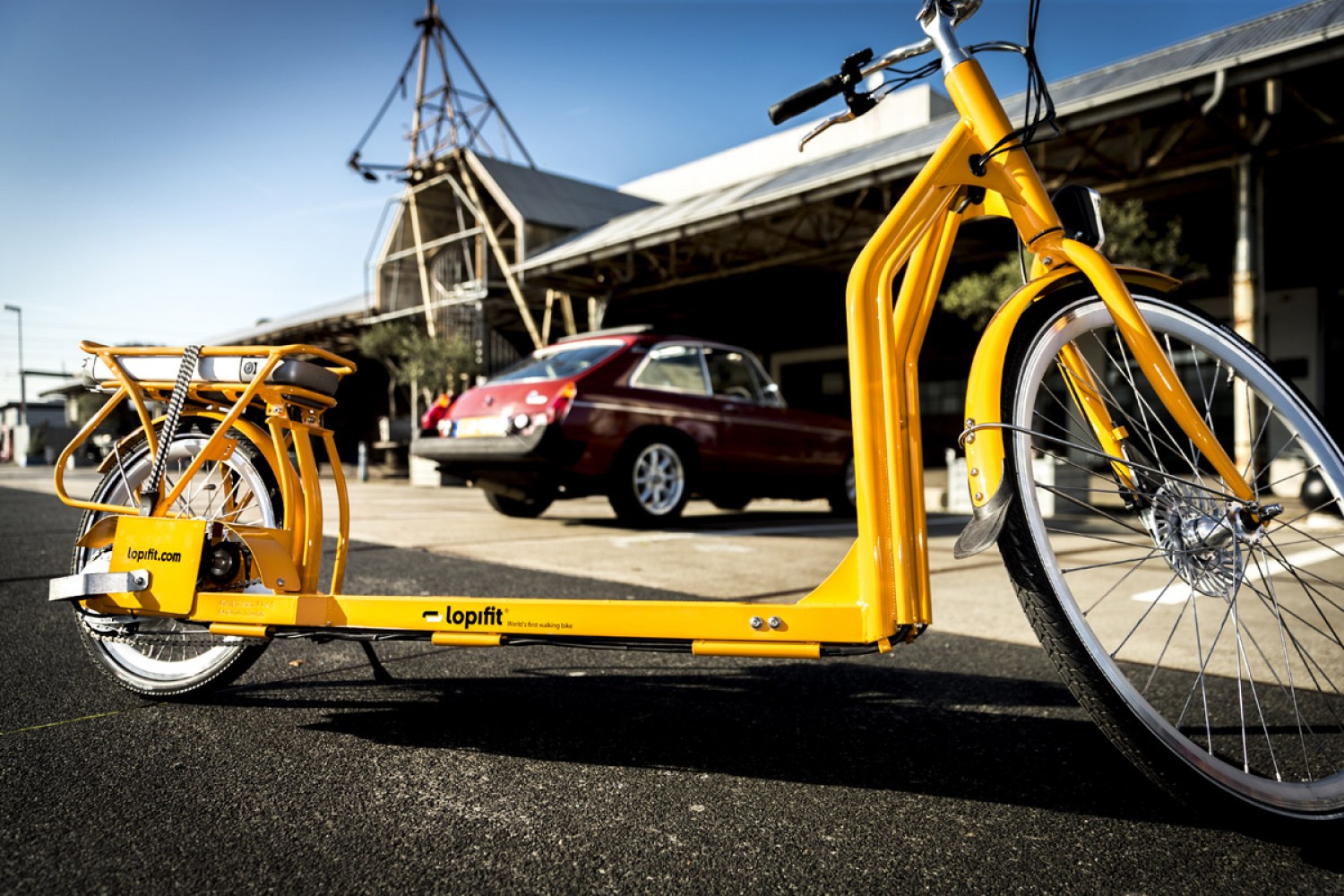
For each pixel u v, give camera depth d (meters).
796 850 1.29
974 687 2.19
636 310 22.12
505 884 1.17
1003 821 1.40
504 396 5.88
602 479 5.81
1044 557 1.35
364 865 1.21
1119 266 1.51
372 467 21.91
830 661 2.46
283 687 2.10
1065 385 1.60
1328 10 8.00
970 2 1.60
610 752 1.69
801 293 20.14
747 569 4.06
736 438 6.51
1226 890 1.19
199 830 1.31
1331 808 1.31
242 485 2.02
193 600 1.76
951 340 18.89
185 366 1.90
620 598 3.27
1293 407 1.48
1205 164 9.74
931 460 19.39
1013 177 1.55
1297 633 2.82
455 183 21.00
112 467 2.01
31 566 3.85
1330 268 13.68
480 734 1.78
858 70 1.70
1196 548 1.43
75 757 1.60
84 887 1.14
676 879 1.19
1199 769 1.31
